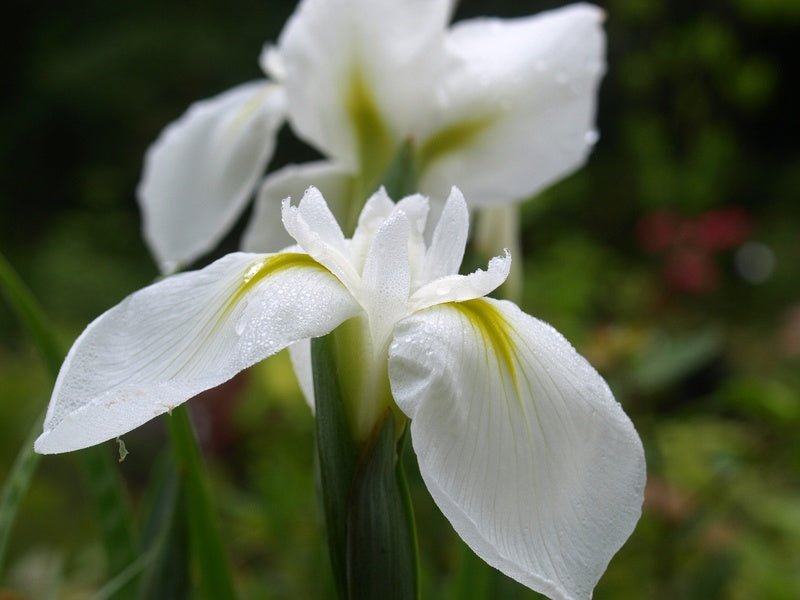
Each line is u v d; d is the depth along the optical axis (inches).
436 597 16.6
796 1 70.3
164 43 94.1
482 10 83.4
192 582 11.0
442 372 8.0
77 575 19.0
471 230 17.0
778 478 25.0
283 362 27.5
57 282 74.6
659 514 20.6
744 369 58.2
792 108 98.7
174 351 8.2
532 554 7.7
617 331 23.1
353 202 14.5
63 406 7.8
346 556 8.6
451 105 14.0
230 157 16.6
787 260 84.5
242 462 29.2
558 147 14.3
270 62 16.9
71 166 96.4
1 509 10.6
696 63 74.4
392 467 8.5
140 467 40.2
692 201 74.7
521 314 8.9
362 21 13.7
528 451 8.0
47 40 97.6
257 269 8.6
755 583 22.7
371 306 8.6
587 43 14.3
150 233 17.1
